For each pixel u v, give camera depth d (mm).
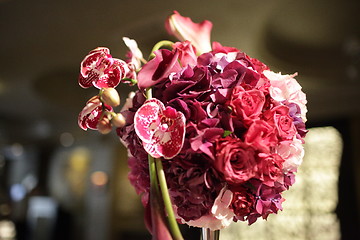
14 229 8219
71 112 7383
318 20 4754
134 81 885
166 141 755
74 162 9812
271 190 825
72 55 4828
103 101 815
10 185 10055
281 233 6820
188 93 817
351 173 6621
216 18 3961
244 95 806
